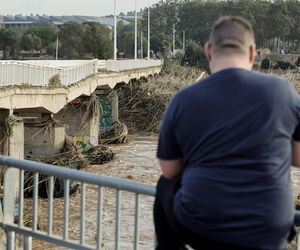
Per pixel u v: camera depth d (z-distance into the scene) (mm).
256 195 3494
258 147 3535
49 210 5387
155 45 140625
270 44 170625
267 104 3588
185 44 155625
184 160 3750
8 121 30203
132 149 50562
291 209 3584
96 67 50062
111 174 38812
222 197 3516
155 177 37781
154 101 65562
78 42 109312
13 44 116938
